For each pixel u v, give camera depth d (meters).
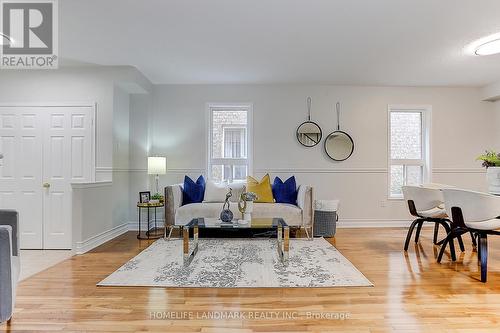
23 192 4.21
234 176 5.34
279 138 5.25
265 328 1.97
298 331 1.93
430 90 5.32
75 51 3.73
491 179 3.40
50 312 2.18
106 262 3.29
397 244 4.07
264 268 3.08
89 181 4.28
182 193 4.65
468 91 5.34
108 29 3.13
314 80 4.99
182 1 2.61
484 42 3.48
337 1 2.61
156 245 3.99
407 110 5.40
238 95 5.25
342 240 4.29
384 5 2.67
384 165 5.30
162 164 4.75
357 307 2.26
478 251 3.31
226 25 3.06
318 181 5.27
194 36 3.32
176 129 5.23
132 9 2.73
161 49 3.69
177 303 2.32
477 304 2.30
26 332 1.91
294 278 2.81
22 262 3.39
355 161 5.29
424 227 5.19
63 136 4.29
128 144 4.96
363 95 5.29
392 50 3.72
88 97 4.32
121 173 4.70
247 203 3.56
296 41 3.46
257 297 2.43
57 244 4.15
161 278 2.81
